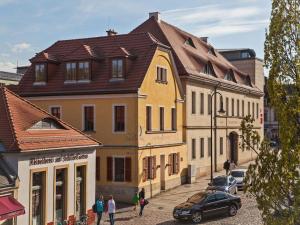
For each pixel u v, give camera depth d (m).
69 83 34.75
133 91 31.98
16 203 19.41
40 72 36.00
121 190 32.09
